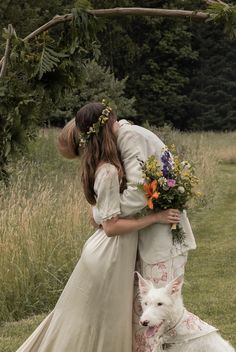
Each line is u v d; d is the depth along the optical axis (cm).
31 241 791
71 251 816
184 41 4366
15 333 653
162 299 396
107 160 423
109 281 428
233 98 4319
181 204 425
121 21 4041
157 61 4359
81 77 521
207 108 4362
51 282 770
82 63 519
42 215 873
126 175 424
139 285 410
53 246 805
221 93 4331
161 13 495
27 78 507
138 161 420
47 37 514
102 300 430
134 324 436
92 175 426
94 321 434
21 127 505
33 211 877
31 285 750
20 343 613
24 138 509
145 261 429
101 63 3962
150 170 416
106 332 431
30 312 734
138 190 417
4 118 502
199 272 902
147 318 395
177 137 2264
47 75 512
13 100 502
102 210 420
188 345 405
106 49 4062
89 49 518
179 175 423
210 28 4444
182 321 405
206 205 1485
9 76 503
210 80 4384
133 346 437
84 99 2308
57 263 798
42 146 1662
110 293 428
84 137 427
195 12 491
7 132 501
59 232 840
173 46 4341
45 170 1442
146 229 431
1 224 830
